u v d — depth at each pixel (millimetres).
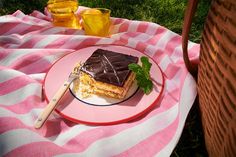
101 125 332
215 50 251
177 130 326
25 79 379
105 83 356
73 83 373
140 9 651
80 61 412
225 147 252
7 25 515
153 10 645
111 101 352
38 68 428
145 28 511
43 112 325
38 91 374
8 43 481
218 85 247
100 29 498
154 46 453
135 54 420
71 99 354
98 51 400
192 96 350
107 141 318
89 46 438
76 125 336
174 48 457
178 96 373
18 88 373
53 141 324
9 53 434
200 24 593
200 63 300
